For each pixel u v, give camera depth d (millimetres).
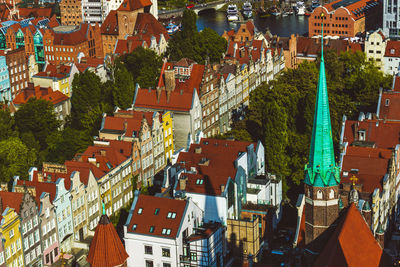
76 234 188750
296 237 149750
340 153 189875
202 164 190500
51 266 177750
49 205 176875
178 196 171375
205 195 176000
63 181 181250
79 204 188500
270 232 186000
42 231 175000
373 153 191500
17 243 166250
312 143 128625
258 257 178875
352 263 123875
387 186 180250
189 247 161750
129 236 164000
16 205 167500
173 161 195125
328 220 131125
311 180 129875
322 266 121312
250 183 193125
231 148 199625
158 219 163500
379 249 133625
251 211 184375
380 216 175000
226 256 175125
